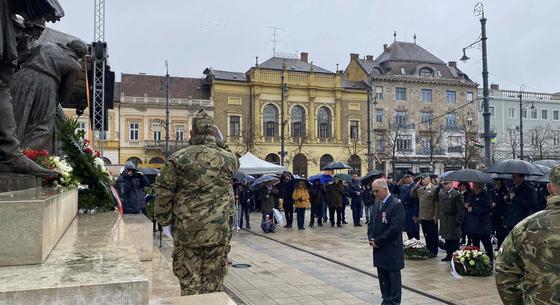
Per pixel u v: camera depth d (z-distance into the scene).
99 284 2.26
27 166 4.22
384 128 51.28
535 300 2.41
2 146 4.19
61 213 3.79
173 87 47.25
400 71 54.06
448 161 50.28
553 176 2.53
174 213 3.90
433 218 10.52
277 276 8.55
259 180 15.64
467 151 45.28
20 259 2.67
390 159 50.16
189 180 3.87
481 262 8.47
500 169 9.52
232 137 46.53
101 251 3.12
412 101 52.47
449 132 51.62
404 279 8.24
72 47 7.03
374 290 7.51
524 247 2.48
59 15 5.40
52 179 5.16
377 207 5.96
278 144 48.16
